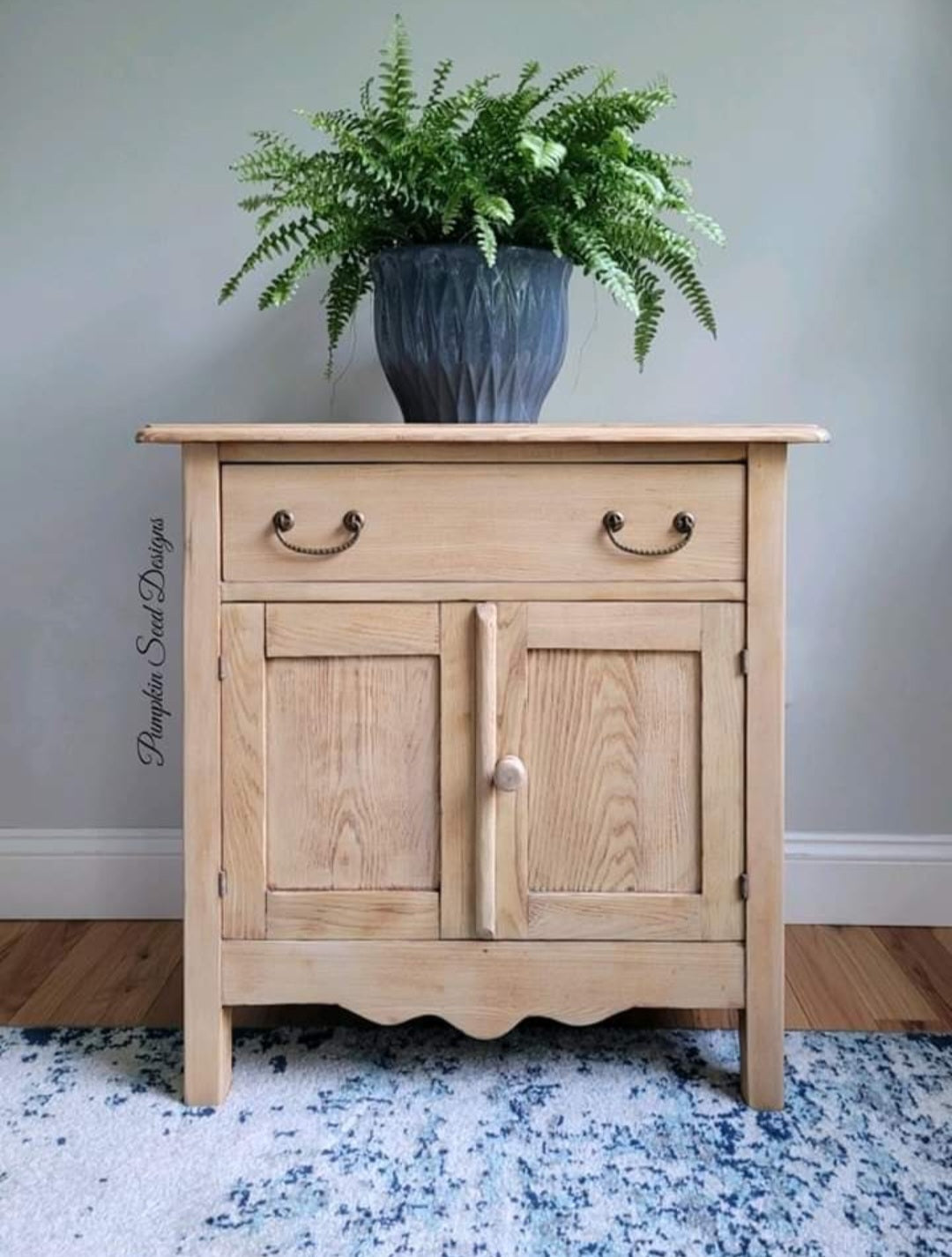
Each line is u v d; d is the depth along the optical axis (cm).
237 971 119
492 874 117
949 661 168
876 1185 103
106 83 165
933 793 170
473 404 129
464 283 124
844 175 164
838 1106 118
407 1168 106
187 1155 108
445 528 116
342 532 116
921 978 151
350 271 138
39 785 172
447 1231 97
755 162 164
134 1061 127
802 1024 137
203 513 117
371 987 119
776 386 166
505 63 163
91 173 166
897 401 166
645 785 118
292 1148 110
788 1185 103
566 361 166
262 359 167
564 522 116
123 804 172
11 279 167
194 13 164
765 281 165
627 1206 100
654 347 166
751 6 163
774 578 116
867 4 162
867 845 170
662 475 116
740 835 117
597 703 117
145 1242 95
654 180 123
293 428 113
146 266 167
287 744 118
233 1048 132
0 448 169
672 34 163
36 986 148
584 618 117
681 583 116
